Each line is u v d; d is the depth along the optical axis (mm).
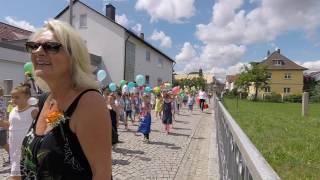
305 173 6133
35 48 1932
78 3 33719
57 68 1907
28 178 1915
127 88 17016
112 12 36438
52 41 1878
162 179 6578
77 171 1784
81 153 1788
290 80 80125
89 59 2025
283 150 8156
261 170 1235
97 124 1779
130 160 8102
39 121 2043
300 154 7676
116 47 32844
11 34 30250
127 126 14516
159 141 11016
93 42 33344
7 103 9688
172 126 15477
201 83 78000
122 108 13273
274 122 15383
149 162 7949
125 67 33312
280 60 81375
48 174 1813
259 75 67125
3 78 19625
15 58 20312
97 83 2006
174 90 22750
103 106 1831
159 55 44750
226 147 4121
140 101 17000
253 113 22562
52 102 2006
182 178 6668
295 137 10383
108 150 1809
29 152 1905
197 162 8070
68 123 1801
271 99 64062
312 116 20406
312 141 9602
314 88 73438
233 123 3031
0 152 8508
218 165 7164
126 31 33062
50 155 1795
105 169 1778
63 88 1956
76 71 1934
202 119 19922
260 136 10492
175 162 8023
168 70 49219
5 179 6281
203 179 6598
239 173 2207
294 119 17406
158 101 18594
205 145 10523
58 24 1939
